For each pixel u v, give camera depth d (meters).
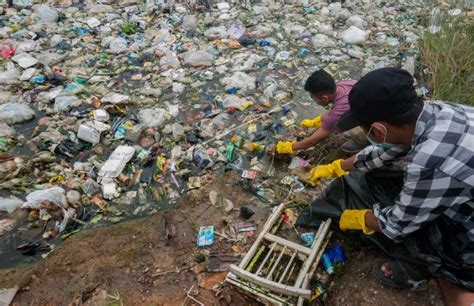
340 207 3.01
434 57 4.55
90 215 3.37
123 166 3.65
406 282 2.60
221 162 3.73
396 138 2.19
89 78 4.57
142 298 2.75
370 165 2.89
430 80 4.47
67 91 4.36
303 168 3.57
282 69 4.74
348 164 3.02
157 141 3.92
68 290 2.79
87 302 2.72
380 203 2.90
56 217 3.31
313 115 4.18
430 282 2.67
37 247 3.14
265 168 3.65
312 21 5.52
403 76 2.07
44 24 5.30
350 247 2.96
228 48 5.03
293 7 5.80
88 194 3.49
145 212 3.40
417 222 2.24
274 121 4.11
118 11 5.66
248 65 4.71
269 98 4.35
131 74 4.65
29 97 4.29
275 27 5.39
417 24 5.53
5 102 4.22
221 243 3.05
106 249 3.04
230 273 2.74
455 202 2.11
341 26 5.46
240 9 5.74
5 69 4.61
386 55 4.96
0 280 2.88
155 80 4.57
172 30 5.29
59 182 3.55
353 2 5.95
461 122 2.06
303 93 4.43
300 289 2.59
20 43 4.93
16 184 3.51
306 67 4.77
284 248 2.89
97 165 3.69
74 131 3.97
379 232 2.79
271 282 2.63
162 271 2.89
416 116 2.09
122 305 2.70
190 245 3.04
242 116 4.16
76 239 3.12
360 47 5.10
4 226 3.23
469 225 2.18
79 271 2.90
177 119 4.14
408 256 2.56
